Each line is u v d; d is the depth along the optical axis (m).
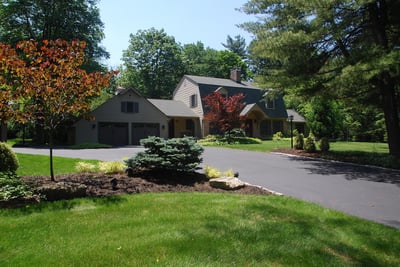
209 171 8.25
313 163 12.15
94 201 5.36
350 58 11.75
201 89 28.47
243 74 51.22
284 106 32.91
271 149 17.02
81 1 25.84
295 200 6.07
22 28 25.20
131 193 6.20
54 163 10.70
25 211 4.68
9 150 8.10
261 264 3.15
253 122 29.86
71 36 25.44
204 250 3.39
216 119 23.23
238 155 14.78
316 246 3.68
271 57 13.69
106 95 32.62
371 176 9.39
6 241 3.55
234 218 4.57
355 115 28.14
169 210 4.93
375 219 5.23
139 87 46.34
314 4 11.45
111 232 3.88
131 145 25.02
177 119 28.83
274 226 4.30
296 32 13.08
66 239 3.63
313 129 22.62
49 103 6.56
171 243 3.54
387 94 12.98
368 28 13.51
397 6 12.25
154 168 7.93
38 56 6.61
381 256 3.54
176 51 48.53
